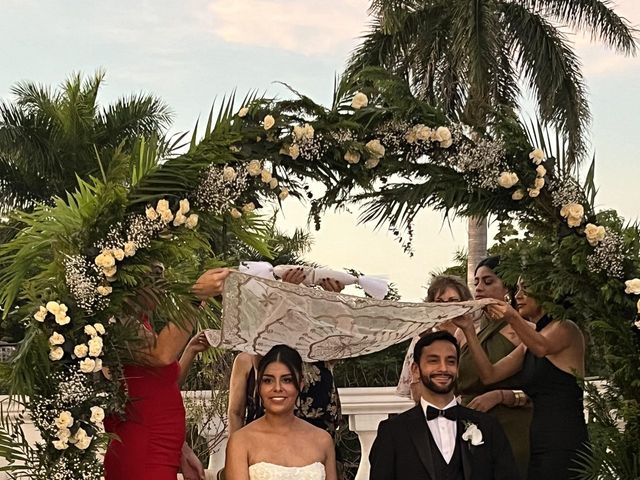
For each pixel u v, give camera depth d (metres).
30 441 4.78
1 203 17.88
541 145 4.80
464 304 4.67
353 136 4.60
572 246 4.73
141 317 4.26
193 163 4.30
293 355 4.45
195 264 4.70
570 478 4.83
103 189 4.25
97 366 4.03
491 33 16.05
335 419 5.01
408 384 5.26
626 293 4.66
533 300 5.18
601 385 4.86
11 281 4.19
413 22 17.31
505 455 4.41
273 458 4.34
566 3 17.23
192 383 7.64
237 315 4.47
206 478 6.59
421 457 4.32
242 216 4.48
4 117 17.77
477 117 4.88
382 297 5.11
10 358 4.17
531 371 5.01
